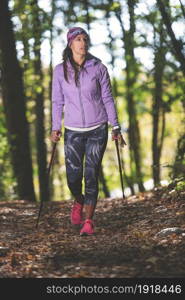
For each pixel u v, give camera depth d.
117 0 19.06
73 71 8.66
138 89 21.30
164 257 6.98
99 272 6.62
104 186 24.22
